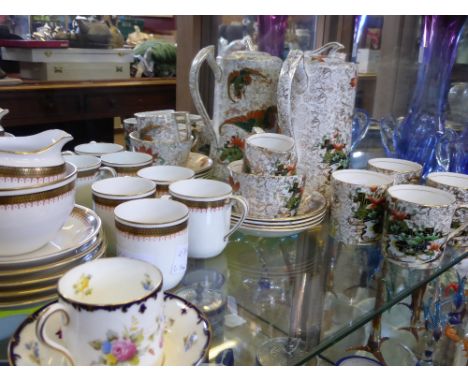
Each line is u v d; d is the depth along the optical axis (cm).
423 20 103
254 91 79
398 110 136
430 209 63
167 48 167
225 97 81
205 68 115
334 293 66
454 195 69
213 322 58
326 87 74
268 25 109
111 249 63
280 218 70
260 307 63
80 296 43
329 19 134
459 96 100
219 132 83
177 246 54
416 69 130
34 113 140
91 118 153
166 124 85
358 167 101
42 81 143
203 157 95
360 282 69
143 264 44
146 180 66
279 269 72
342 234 72
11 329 48
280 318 60
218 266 68
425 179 82
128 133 99
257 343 55
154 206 59
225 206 62
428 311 84
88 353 39
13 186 48
